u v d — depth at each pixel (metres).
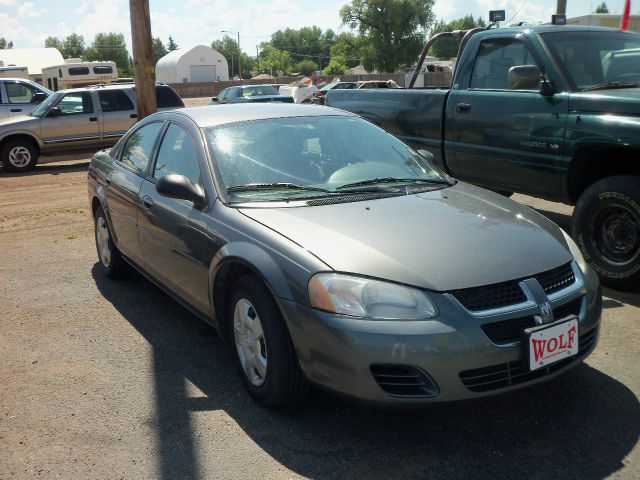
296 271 2.99
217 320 3.65
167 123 4.61
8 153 13.54
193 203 3.85
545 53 5.64
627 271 4.77
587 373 3.62
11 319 4.73
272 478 2.75
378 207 3.51
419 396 2.77
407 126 7.14
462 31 8.03
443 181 4.14
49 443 3.06
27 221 8.28
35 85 17.28
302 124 4.29
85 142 14.23
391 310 2.79
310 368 2.95
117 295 5.19
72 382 3.69
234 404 3.38
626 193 4.64
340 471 2.79
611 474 2.71
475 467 2.79
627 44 6.00
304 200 3.59
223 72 81.56
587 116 5.11
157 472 2.82
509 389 2.86
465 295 2.85
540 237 3.33
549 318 2.91
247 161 3.88
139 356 4.02
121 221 4.91
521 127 5.71
